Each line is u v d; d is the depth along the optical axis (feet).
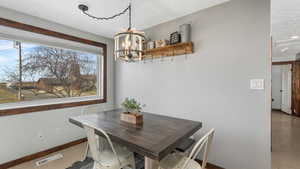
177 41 6.98
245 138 5.62
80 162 6.87
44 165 6.63
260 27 5.24
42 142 7.51
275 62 17.04
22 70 7.17
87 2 5.97
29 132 7.07
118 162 4.59
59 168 6.39
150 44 7.98
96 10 6.62
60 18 7.41
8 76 6.75
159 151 3.16
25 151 6.94
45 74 7.99
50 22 7.71
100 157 4.76
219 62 6.17
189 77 7.11
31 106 7.14
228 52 5.93
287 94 17.83
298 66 15.66
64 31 8.28
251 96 5.47
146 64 9.02
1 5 6.14
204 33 6.56
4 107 6.55
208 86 6.50
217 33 6.19
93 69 10.36
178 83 7.53
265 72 5.17
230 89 5.92
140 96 9.45
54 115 7.97
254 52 5.37
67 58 8.93
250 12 5.42
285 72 18.25
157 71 8.44
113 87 11.21
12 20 6.49
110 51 10.90
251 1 5.40
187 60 7.15
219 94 6.21
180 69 7.43
